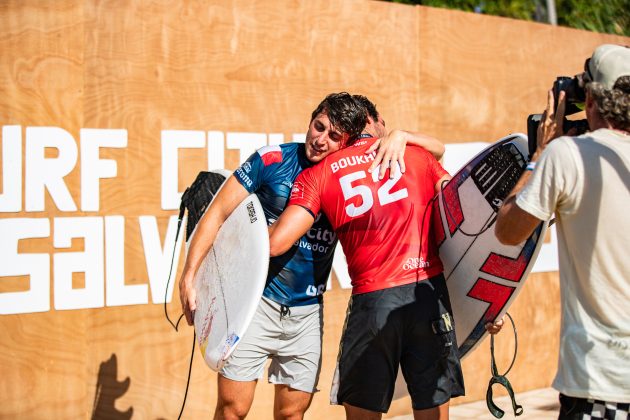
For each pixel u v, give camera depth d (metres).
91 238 6.37
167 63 6.66
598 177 3.84
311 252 5.55
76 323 6.32
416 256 5.12
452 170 8.25
